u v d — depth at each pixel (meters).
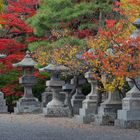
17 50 45.03
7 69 44.50
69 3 40.03
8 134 23.73
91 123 30.39
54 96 38.03
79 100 39.38
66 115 37.31
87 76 32.47
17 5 46.69
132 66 26.22
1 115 39.31
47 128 27.00
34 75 43.03
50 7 40.25
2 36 47.56
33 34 46.56
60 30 39.94
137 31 27.64
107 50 27.61
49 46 38.09
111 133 24.06
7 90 45.44
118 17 39.75
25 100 41.97
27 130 25.81
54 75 38.38
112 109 29.41
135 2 32.88
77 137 22.39
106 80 28.59
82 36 40.56
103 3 39.78
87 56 28.42
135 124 26.64
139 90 27.39
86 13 39.47
